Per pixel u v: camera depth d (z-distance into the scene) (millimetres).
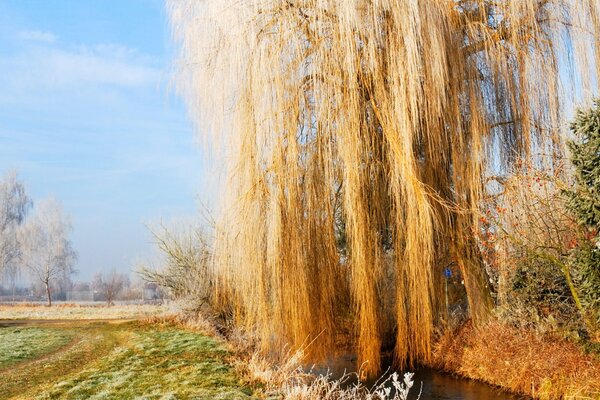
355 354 11344
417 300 10109
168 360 10820
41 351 13164
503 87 10906
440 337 11016
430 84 9953
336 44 10109
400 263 10391
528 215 9516
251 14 10523
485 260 11211
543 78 10625
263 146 10453
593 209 6992
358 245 10000
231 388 8234
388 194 10562
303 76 10633
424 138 10672
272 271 10422
